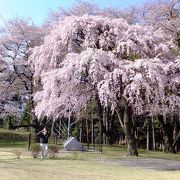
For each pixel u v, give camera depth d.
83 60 18.72
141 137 40.94
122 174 12.73
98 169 13.94
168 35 25.50
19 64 29.17
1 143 31.55
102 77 19.16
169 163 17.73
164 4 27.67
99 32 21.19
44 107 20.28
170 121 30.47
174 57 20.95
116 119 38.75
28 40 30.44
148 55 20.77
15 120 40.22
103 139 36.00
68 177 11.38
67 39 21.23
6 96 30.39
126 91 18.52
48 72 20.30
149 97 19.62
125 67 18.64
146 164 16.92
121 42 20.08
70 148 23.77
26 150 22.52
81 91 20.81
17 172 12.03
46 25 31.61
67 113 21.78
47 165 14.59
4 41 29.80
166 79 19.22
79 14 31.22
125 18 30.38
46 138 18.48
